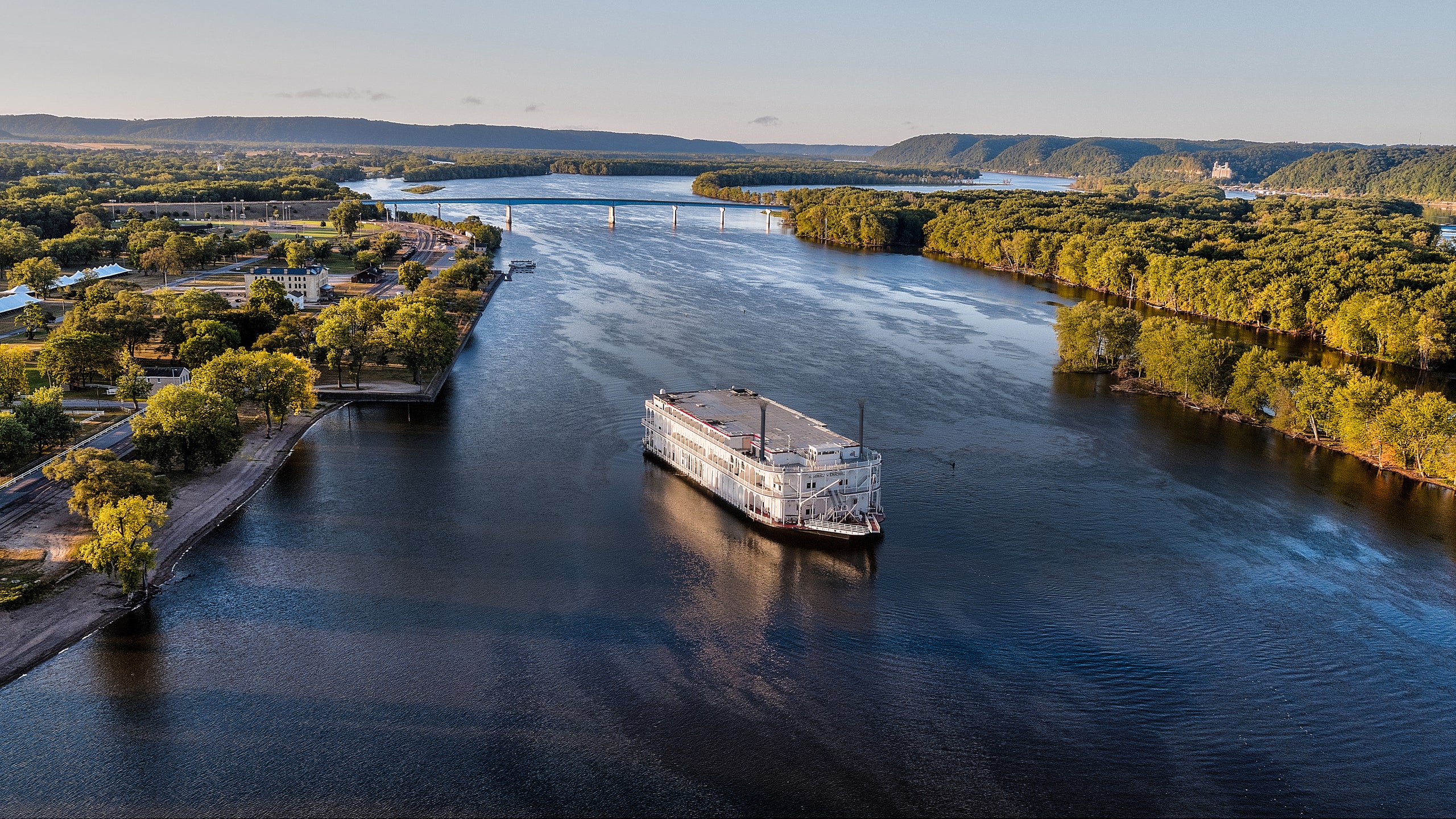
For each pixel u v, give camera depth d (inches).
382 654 6033.5
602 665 5989.2
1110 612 6688.0
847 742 5329.7
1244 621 6599.4
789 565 7317.9
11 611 6210.6
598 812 4785.9
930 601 6806.1
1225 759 5260.8
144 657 5940.0
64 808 4739.2
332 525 7844.5
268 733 5290.4
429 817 4734.3
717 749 5246.1
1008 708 5649.6
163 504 6820.9
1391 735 5472.4
